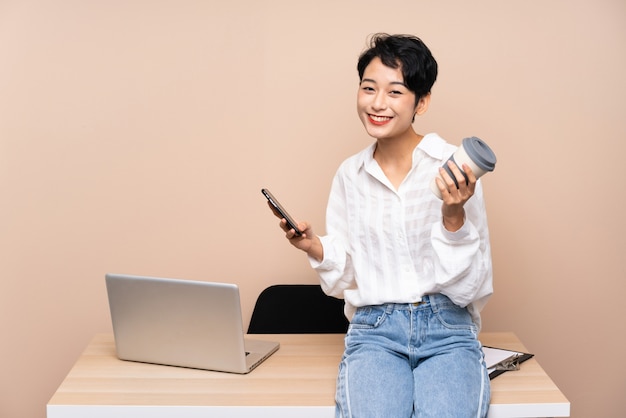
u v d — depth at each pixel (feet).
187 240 9.52
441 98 9.30
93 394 6.28
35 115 9.32
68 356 9.64
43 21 9.23
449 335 6.61
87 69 9.29
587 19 9.22
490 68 9.27
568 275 9.54
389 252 6.83
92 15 9.25
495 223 9.48
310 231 7.00
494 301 9.61
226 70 9.30
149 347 6.89
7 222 9.45
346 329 8.63
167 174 9.43
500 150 9.37
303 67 9.29
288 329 8.63
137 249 9.53
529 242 9.50
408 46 6.56
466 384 6.07
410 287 6.72
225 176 9.44
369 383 6.09
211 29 9.27
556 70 9.26
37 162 9.38
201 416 6.08
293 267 9.56
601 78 9.27
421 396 6.06
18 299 9.54
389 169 6.96
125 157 9.40
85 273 9.54
